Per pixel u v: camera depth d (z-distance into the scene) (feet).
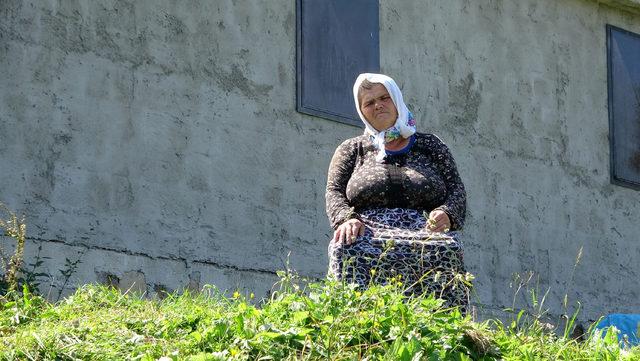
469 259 61.05
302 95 56.65
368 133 33.65
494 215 62.85
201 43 53.57
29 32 48.60
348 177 33.35
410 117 33.42
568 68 68.74
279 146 55.31
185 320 28.94
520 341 29.09
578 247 66.23
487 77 64.64
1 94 47.50
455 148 62.28
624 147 70.18
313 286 29.14
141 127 50.85
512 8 66.85
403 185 32.37
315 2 58.08
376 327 27.09
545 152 66.23
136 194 50.06
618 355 29.94
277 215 54.49
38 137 47.98
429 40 62.49
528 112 66.03
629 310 67.82
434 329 27.09
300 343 26.61
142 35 51.70
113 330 28.94
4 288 38.93
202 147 52.65
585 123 68.64
